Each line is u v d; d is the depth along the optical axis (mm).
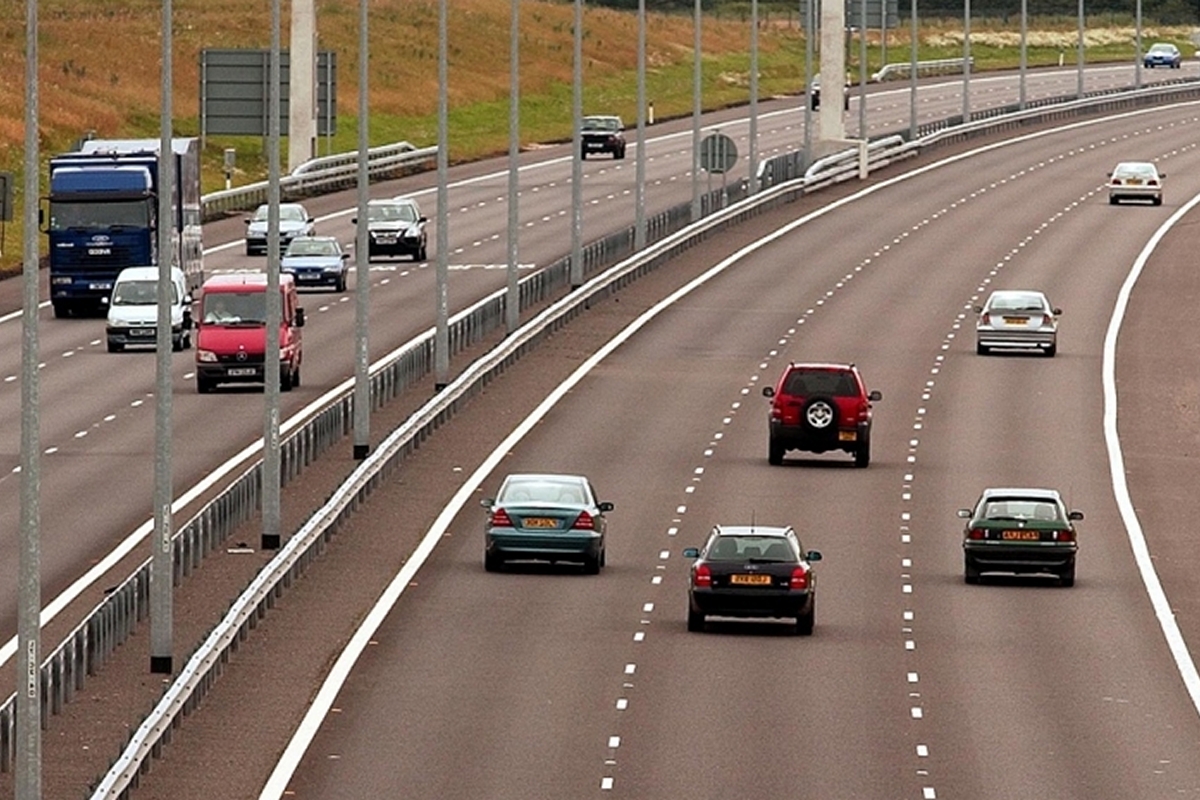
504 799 88938
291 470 159250
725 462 175625
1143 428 192500
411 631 121312
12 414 189750
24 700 77875
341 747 97125
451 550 143625
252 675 110438
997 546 136500
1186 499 166125
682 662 114938
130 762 86562
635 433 186000
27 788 77812
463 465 171375
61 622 121312
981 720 103500
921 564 143000
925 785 91500
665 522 154500
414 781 91625
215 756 95062
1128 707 106750
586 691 108375
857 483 168625
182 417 188875
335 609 126312
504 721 102250
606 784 91375
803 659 116125
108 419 187625
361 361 167625
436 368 194750
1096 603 132500
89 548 140500
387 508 155750
